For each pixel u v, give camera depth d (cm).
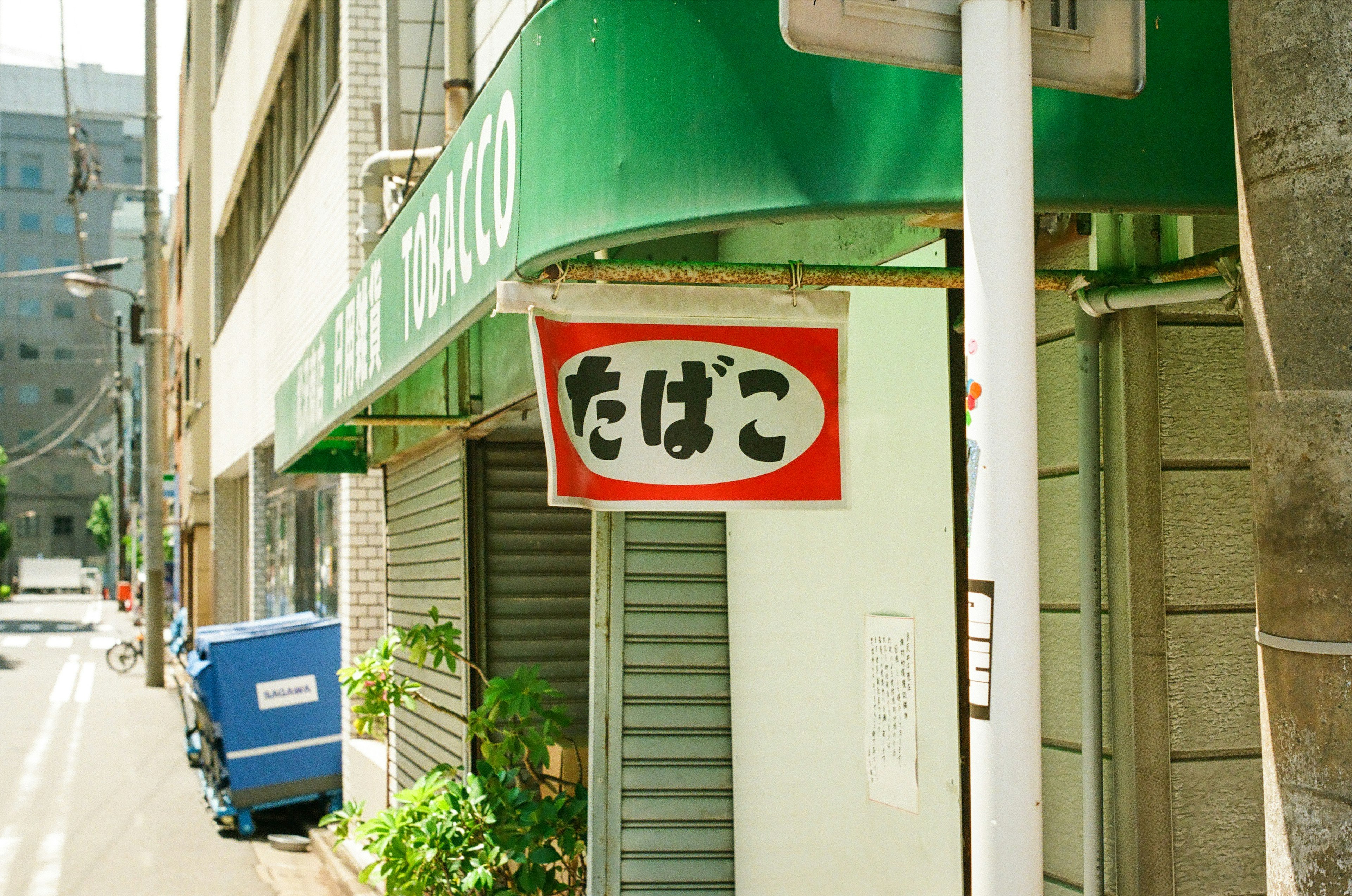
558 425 329
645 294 340
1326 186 206
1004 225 197
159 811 1157
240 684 1058
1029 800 188
